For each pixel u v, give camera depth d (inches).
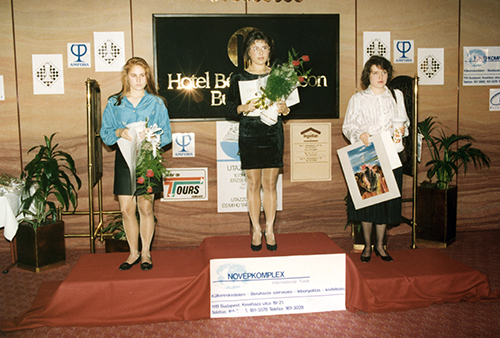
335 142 165.9
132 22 153.6
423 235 158.9
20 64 151.7
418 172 170.4
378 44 163.2
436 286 109.8
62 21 151.3
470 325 98.5
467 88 170.2
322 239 120.7
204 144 160.2
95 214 158.2
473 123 172.2
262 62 106.3
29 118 153.8
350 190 117.1
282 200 165.8
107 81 154.8
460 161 174.2
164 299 101.6
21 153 154.6
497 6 167.5
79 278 101.8
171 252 121.3
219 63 157.6
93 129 138.2
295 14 157.9
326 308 106.7
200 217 162.7
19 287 123.1
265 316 104.4
